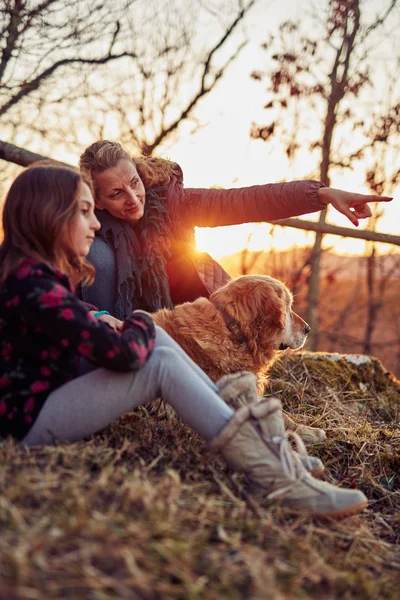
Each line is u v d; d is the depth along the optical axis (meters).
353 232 5.55
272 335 3.03
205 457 2.47
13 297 2.04
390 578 1.94
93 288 3.14
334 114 6.85
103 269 3.13
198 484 2.11
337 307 10.73
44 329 2.02
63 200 2.16
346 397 4.16
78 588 1.42
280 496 2.14
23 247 2.12
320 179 6.98
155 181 3.35
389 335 12.05
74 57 5.16
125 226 3.23
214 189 3.43
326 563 1.89
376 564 2.04
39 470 1.94
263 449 2.13
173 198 3.38
